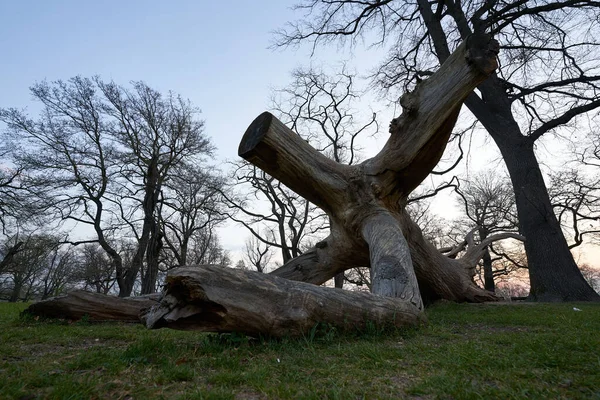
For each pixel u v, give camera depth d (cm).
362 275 3045
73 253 4144
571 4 1431
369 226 755
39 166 2234
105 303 676
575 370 263
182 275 326
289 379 245
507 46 1648
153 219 2575
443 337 420
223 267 354
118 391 226
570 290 1272
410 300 528
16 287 3750
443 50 1712
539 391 216
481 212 3150
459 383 227
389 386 233
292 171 757
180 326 338
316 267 941
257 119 720
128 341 459
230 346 343
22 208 2277
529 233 1395
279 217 2444
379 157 800
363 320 421
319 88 2336
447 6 1758
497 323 575
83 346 420
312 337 368
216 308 332
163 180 2642
